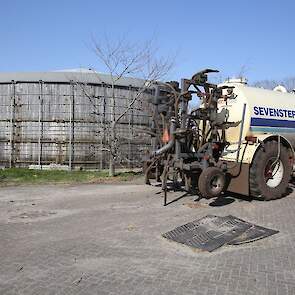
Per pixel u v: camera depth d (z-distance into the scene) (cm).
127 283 460
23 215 802
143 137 1719
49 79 1638
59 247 588
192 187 938
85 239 626
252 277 470
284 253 550
